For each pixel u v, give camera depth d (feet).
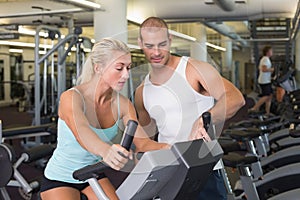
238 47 59.31
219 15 27.68
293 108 15.43
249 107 25.91
